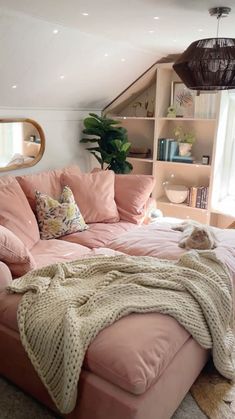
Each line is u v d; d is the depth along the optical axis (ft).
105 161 12.30
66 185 10.10
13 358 5.51
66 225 9.02
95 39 9.36
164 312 5.19
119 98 13.32
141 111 13.88
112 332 4.75
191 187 12.98
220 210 12.23
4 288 5.92
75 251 8.11
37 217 9.03
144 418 4.30
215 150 11.82
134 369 4.28
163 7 6.95
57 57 9.28
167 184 13.84
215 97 11.57
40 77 9.73
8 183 8.73
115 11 7.25
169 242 8.27
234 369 5.92
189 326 5.24
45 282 5.80
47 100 10.99
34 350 5.05
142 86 13.10
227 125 12.73
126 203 10.55
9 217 7.95
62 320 4.93
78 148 12.88
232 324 6.59
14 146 10.48
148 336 4.73
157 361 4.49
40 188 9.46
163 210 13.71
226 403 5.51
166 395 4.75
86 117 12.91
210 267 6.64
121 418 4.28
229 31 8.64
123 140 12.19
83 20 7.91
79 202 9.95
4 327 5.57
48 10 7.21
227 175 13.43
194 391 5.75
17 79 9.29
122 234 9.19
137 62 11.59
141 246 8.12
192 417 5.25
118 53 10.48
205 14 7.36
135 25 8.30
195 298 5.66
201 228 7.99
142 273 6.09
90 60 10.16
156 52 11.27
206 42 6.21
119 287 5.57
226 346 5.86
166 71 12.51
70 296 5.47
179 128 13.15
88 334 4.67
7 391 5.73
